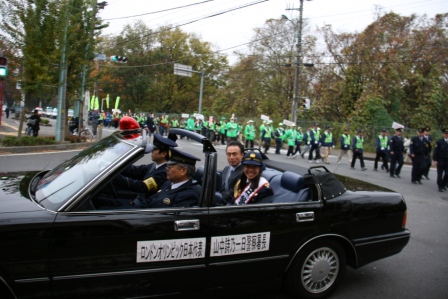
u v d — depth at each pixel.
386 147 14.77
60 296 2.71
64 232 2.70
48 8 14.26
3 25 13.62
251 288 3.41
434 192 10.60
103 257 2.80
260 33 36.28
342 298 3.87
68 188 3.02
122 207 3.39
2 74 13.25
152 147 3.87
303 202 3.59
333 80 31.91
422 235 6.22
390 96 27.45
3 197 3.04
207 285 3.18
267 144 20.61
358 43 28.75
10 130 22.58
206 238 3.12
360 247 3.86
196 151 14.39
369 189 4.28
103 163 3.19
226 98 44.28
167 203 3.32
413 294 4.05
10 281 2.57
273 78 36.56
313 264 3.69
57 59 14.87
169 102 51.62
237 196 3.96
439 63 28.27
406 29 29.11
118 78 50.56
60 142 15.64
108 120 40.03
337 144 26.72
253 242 3.31
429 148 12.56
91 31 17.02
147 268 2.93
